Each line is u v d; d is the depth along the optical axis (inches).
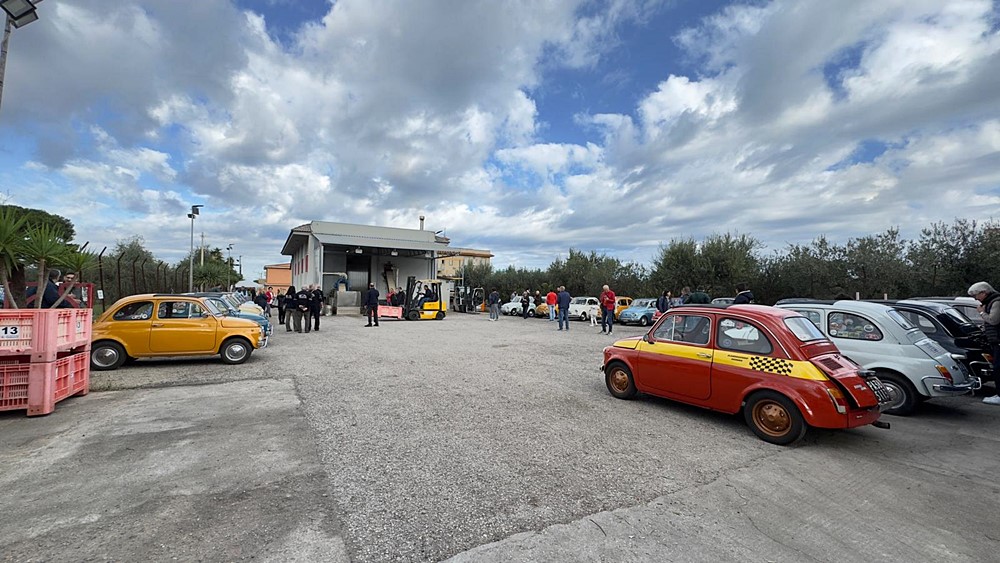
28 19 243.8
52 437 177.3
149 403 232.5
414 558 98.7
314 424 197.9
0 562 93.7
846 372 183.5
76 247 235.5
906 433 205.3
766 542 109.9
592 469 152.9
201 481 137.7
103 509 118.8
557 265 1443.2
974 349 274.7
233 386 273.9
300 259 1529.3
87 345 251.8
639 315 823.1
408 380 295.1
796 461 167.2
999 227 616.7
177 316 345.7
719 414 227.3
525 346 485.4
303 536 106.8
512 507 124.1
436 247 1331.2
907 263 700.0
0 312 199.8
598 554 101.9
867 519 123.7
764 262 923.4
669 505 128.5
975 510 130.5
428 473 146.3
